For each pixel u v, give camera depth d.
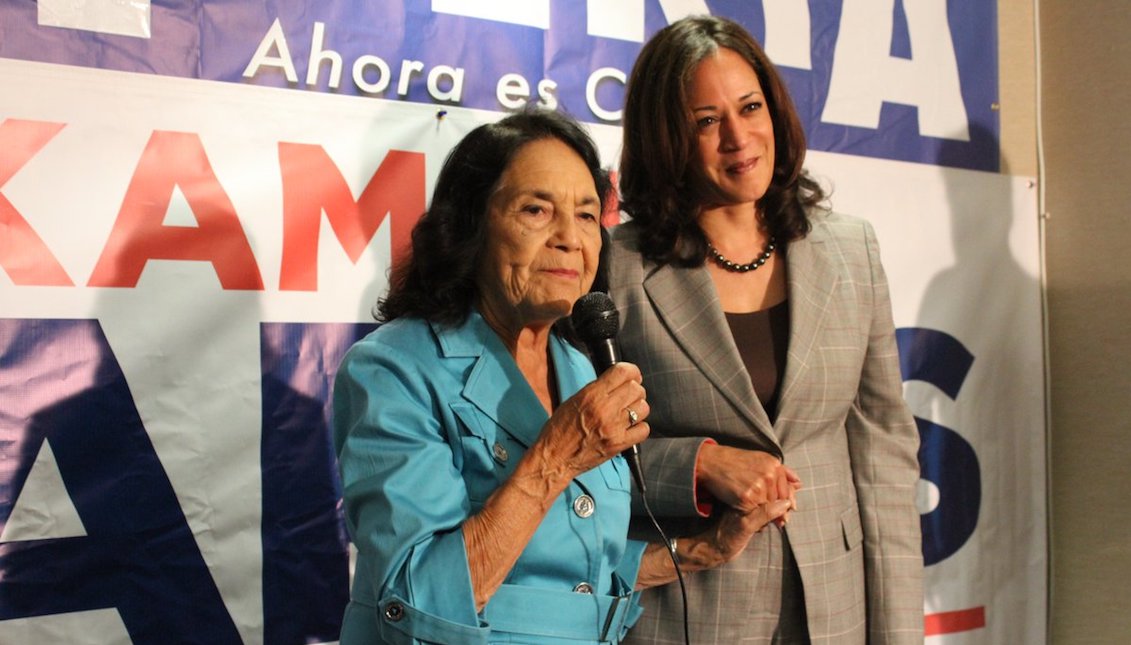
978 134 2.83
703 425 1.72
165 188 1.96
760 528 1.60
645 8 2.44
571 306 1.34
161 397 1.95
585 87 2.37
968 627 2.74
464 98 2.25
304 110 2.09
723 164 1.72
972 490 2.76
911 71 2.75
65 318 1.88
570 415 1.24
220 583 1.99
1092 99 2.79
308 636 2.07
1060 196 2.88
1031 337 2.87
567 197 1.34
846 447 1.83
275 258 2.05
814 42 2.63
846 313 1.78
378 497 1.21
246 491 2.02
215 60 2.02
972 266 2.80
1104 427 2.76
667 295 1.75
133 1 1.96
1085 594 2.80
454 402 1.29
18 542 1.84
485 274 1.37
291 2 2.09
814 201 1.88
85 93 1.91
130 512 1.93
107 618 1.90
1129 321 2.70
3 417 1.83
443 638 1.14
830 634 1.69
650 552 1.66
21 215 1.85
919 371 2.71
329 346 2.10
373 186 2.15
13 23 1.87
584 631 1.29
